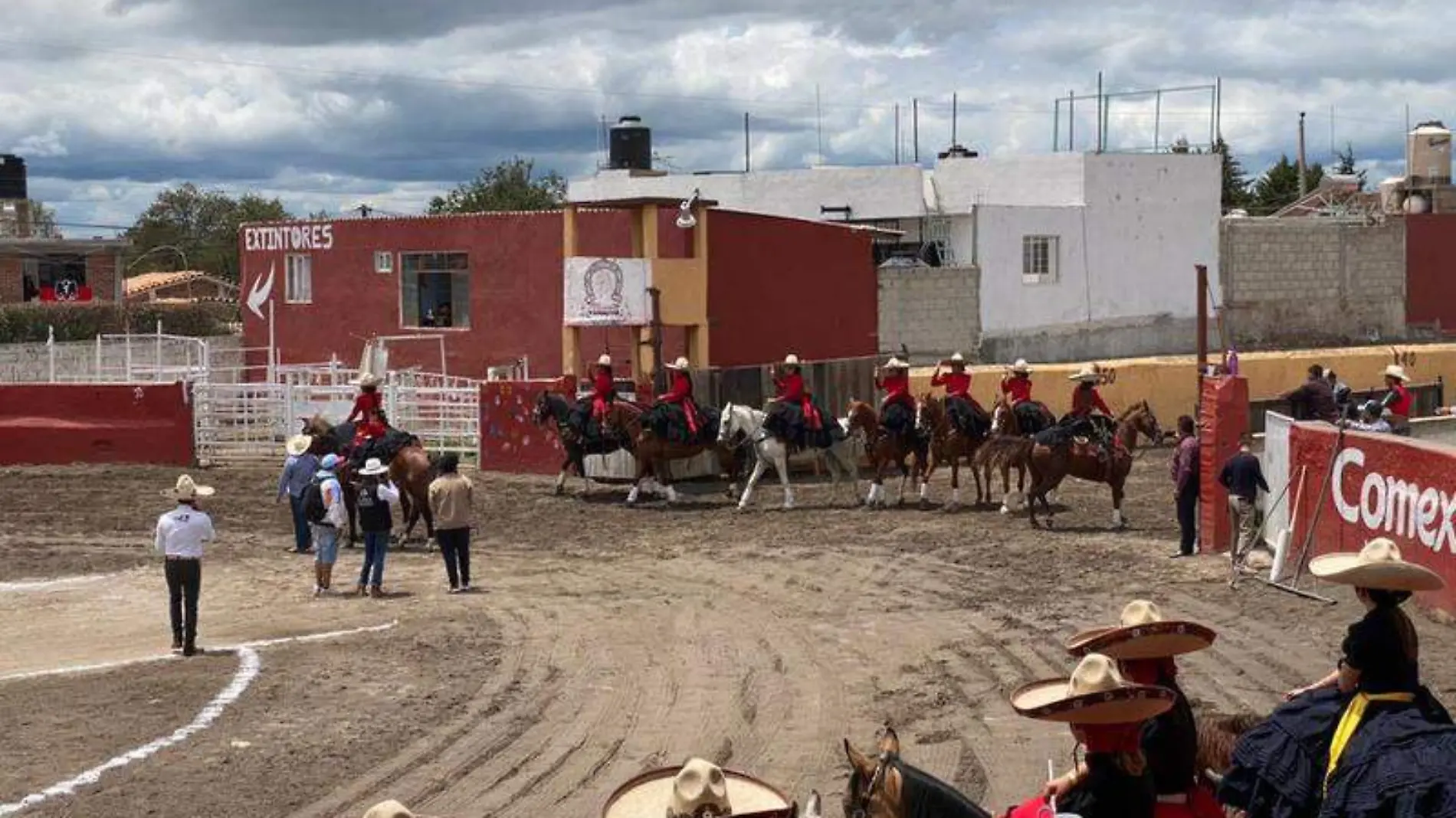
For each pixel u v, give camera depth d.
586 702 16.19
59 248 62.75
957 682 16.59
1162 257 52.62
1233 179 99.12
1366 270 56.72
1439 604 17.89
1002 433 29.61
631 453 31.75
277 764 14.10
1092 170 50.75
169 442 37.03
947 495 32.47
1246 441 22.20
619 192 54.06
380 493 23.06
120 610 22.77
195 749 14.64
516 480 34.81
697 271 35.59
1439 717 8.01
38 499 32.91
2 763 14.26
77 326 53.31
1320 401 33.31
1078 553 24.36
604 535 28.39
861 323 40.50
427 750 14.48
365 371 40.84
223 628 21.06
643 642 19.23
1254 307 54.53
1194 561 23.05
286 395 38.16
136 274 110.50
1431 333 58.03
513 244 41.81
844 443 31.03
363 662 18.34
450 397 38.19
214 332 59.22
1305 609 19.22
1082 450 26.72
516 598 22.67
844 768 13.48
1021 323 49.81
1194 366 43.22
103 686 17.33
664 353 37.75
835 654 18.22
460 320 43.50
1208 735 9.32
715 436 31.48
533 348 41.72
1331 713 8.16
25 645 20.34
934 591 21.98
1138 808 7.30
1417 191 62.28
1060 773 13.12
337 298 45.16
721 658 18.19
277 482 34.88
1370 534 19.53
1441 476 17.83
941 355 48.41
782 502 31.84
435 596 23.11
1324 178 79.31
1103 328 51.47
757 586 23.02
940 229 49.94
